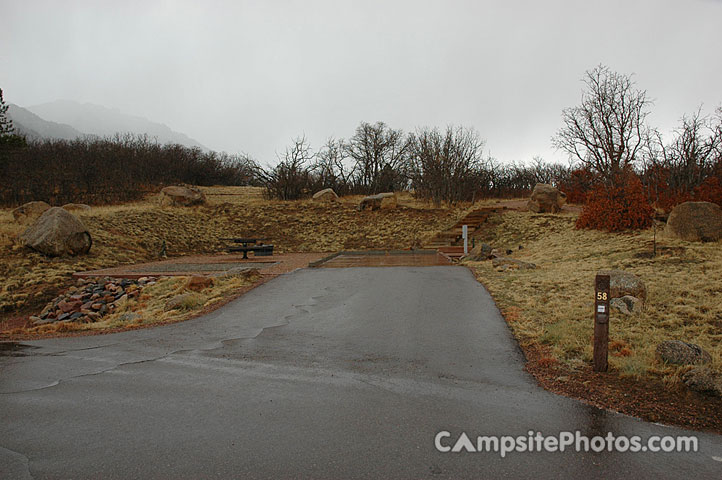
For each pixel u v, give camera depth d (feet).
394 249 74.13
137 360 19.88
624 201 58.44
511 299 29.81
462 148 107.86
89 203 98.37
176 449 11.53
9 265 47.85
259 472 10.39
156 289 39.81
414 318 26.13
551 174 168.45
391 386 16.10
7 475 10.30
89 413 13.93
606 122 102.89
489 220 80.79
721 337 19.74
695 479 10.16
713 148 80.33
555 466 10.69
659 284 29.22
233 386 16.31
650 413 13.56
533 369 17.63
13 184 92.48
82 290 42.04
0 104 106.42
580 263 41.98
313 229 86.12
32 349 22.39
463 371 17.58
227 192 128.77
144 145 158.71
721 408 13.74
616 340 19.99
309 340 22.49
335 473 10.32
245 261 59.00
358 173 172.04
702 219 42.70
